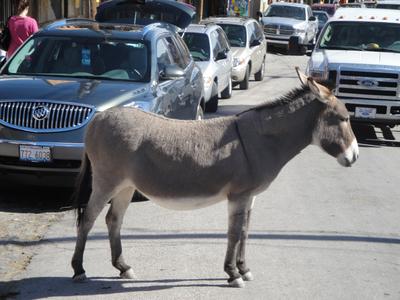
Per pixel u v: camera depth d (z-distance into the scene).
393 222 11.11
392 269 9.71
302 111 9.04
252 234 10.52
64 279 9.22
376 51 16.34
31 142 10.79
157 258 9.74
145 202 11.51
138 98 11.23
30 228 10.42
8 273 9.31
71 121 10.84
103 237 10.29
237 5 39.53
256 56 22.95
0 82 11.36
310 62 16.11
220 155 8.88
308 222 10.98
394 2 24.69
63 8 23.70
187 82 13.02
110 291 9.00
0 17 18.53
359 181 12.92
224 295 8.98
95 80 11.65
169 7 14.06
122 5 14.08
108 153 8.93
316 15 44.31
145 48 12.06
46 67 12.00
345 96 15.43
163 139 8.91
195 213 11.15
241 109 18.00
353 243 10.35
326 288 9.22
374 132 16.67
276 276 9.42
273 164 9.02
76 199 9.18
